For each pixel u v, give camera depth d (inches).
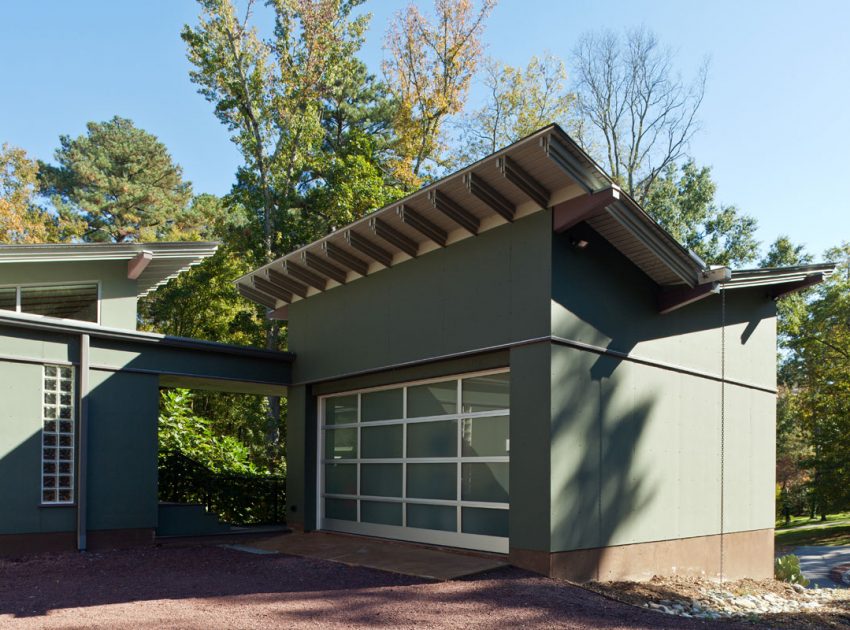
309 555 390.3
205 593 279.9
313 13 964.6
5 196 1285.7
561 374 338.0
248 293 561.9
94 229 1636.3
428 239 417.1
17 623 225.5
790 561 513.3
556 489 326.3
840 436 1188.5
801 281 494.0
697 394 438.3
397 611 250.4
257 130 967.6
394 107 1205.7
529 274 350.3
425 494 415.2
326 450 513.7
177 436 646.5
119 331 430.0
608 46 1256.8
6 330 388.8
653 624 250.4
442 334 399.5
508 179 330.3
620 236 370.6
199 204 1664.6
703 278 386.6
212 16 949.2
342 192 909.8
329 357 497.0
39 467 394.9
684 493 416.5
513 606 262.7
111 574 327.3
